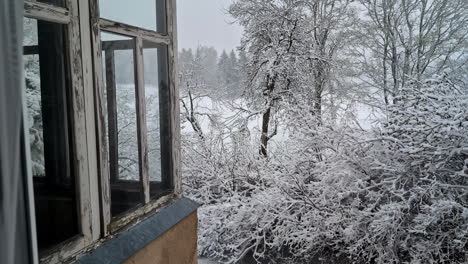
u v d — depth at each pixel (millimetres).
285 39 11797
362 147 6012
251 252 6961
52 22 1385
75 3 1439
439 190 5027
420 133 5387
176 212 2314
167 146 2365
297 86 11758
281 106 11047
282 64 11398
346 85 14188
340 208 5828
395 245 5254
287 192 6387
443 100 5449
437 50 14258
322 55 13008
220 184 7867
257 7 12031
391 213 5188
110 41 1717
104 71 1661
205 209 7109
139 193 1977
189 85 11445
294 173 6758
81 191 1451
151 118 2162
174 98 2451
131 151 1908
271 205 6383
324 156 6520
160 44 2283
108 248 1566
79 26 1461
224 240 6965
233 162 8133
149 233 1896
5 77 722
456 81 7094
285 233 6312
